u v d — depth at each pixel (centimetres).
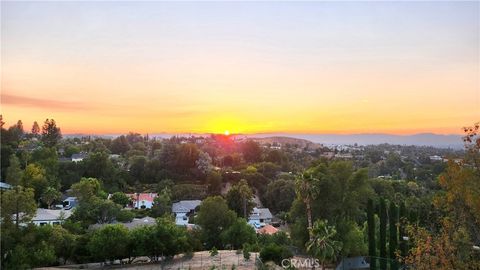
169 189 13550
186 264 6116
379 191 11794
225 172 15312
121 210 9488
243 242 7800
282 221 11725
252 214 11706
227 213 8306
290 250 6656
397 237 6044
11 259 5325
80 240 6525
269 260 6212
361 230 7512
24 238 5700
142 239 6247
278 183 13500
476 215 2330
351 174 6731
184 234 7288
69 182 12644
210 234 8188
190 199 13150
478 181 2328
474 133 2383
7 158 12250
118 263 6475
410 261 2597
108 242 6094
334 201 6638
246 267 5866
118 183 13762
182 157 15475
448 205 2473
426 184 15350
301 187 6212
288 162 18900
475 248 2370
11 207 5747
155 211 11044
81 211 8862
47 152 13075
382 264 5919
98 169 13375
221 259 6475
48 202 10450
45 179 11019
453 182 2373
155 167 15138
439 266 2348
